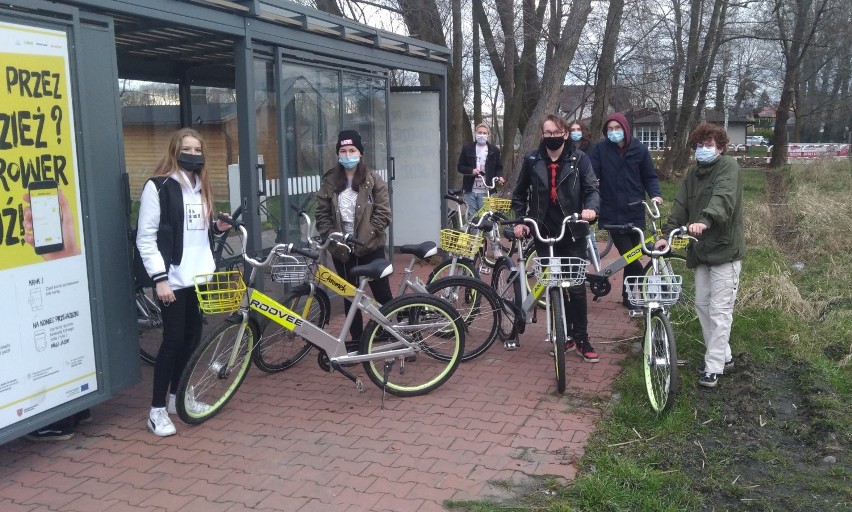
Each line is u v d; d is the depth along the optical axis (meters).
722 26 23.20
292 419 4.68
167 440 4.39
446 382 5.34
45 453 4.23
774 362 5.65
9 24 3.79
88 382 4.34
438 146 10.25
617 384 5.17
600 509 3.51
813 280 8.50
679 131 28.00
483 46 17.80
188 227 4.39
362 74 7.77
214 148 9.23
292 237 6.66
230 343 4.68
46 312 4.04
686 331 6.37
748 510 3.54
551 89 13.12
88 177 4.26
